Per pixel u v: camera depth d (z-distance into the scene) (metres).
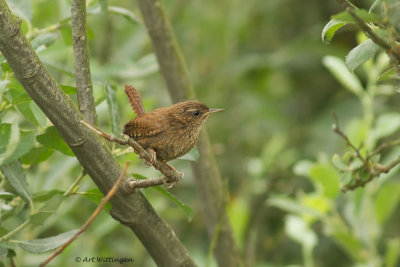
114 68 9.48
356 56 5.25
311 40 13.19
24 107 6.33
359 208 9.07
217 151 11.29
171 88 9.10
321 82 13.56
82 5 5.88
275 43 14.16
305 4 13.70
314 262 11.66
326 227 9.73
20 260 8.49
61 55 10.38
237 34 14.05
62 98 5.25
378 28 5.31
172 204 12.28
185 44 14.28
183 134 7.66
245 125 13.41
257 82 14.02
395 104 12.58
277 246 11.73
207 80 14.00
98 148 5.49
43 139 5.90
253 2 13.77
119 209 5.83
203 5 14.14
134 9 13.40
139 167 11.00
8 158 5.39
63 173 8.12
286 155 12.16
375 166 5.95
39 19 10.84
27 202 5.86
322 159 9.41
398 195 8.89
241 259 8.86
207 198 9.03
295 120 13.33
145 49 13.09
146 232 6.00
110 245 10.96
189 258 6.34
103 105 7.01
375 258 8.91
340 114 12.38
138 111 8.03
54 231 10.03
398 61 4.96
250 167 11.67
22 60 5.02
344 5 4.79
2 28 4.93
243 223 9.80
